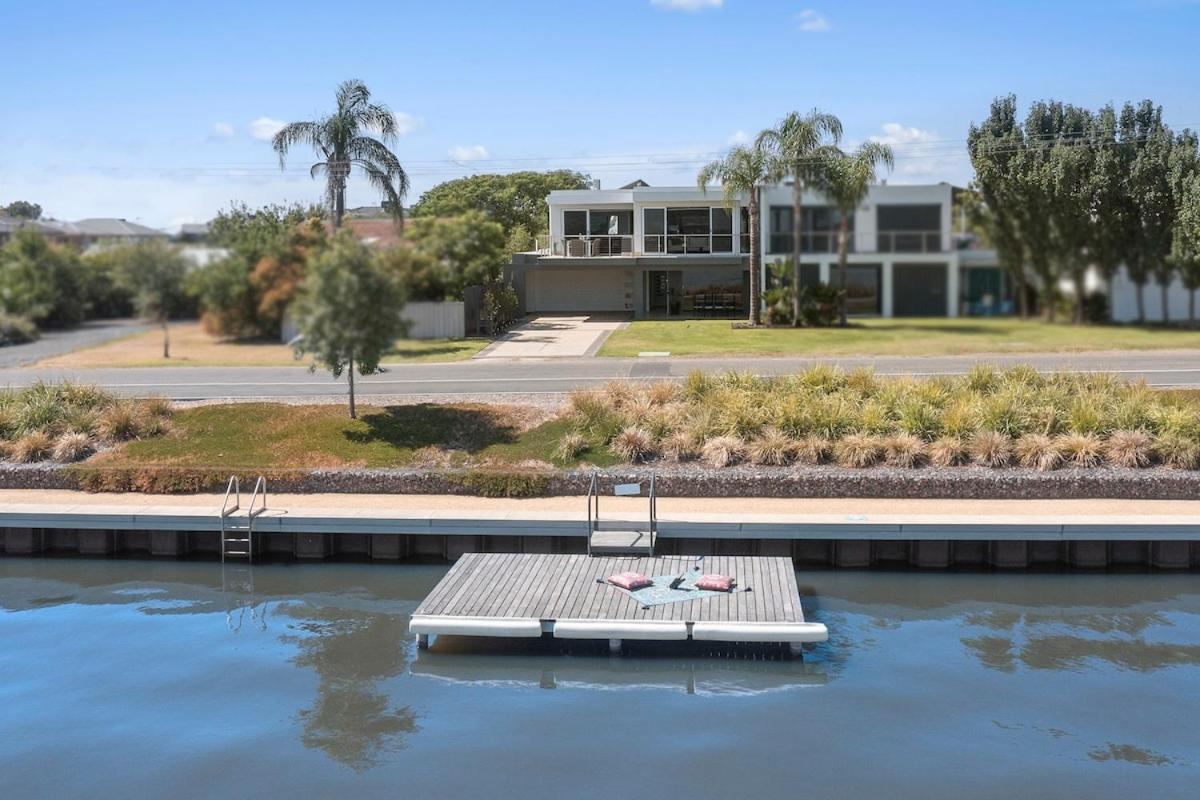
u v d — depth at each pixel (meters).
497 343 32.09
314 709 11.12
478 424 19.94
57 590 15.02
